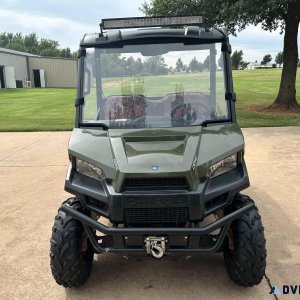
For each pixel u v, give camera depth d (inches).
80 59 138.6
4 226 181.2
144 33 136.3
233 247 119.6
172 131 126.5
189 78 138.4
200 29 138.1
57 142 360.8
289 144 316.8
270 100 655.1
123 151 117.2
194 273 136.1
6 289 131.6
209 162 113.8
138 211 110.0
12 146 350.0
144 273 137.5
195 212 108.7
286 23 502.3
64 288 130.9
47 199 214.1
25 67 1574.8
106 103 139.3
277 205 193.6
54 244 120.4
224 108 135.8
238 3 407.2
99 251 114.5
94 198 113.9
